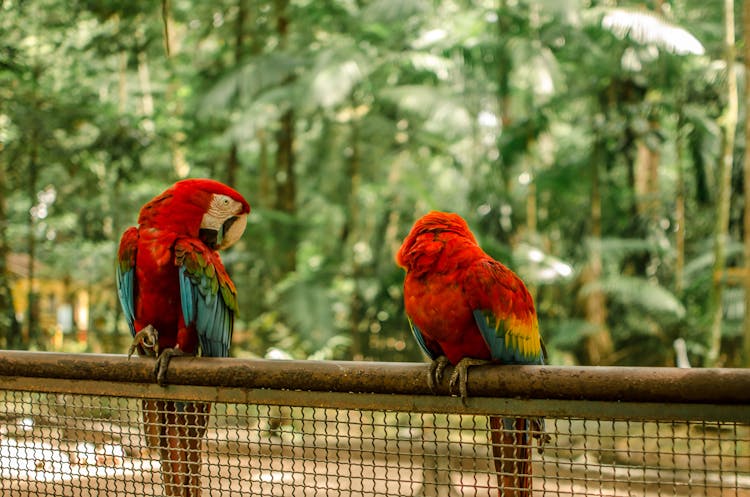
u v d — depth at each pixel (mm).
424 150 14195
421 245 2529
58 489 2818
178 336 3000
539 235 12992
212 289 2951
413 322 2676
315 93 11312
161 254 2916
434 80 12789
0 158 11023
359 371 2035
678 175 11289
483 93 11789
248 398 2172
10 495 2473
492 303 2477
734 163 11125
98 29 12812
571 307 12266
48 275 14062
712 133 10914
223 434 3537
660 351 11625
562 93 12141
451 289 2479
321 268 12992
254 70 11836
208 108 11820
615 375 1816
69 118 11289
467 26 12625
